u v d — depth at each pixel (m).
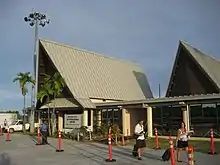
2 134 36.09
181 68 34.19
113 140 24.86
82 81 35.69
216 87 29.73
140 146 15.45
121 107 31.16
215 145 21.61
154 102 28.47
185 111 26.56
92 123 33.09
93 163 14.36
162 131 28.31
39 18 41.22
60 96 35.25
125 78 44.59
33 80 39.38
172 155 11.33
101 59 43.44
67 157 16.58
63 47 37.97
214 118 24.88
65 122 32.78
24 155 17.61
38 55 36.31
